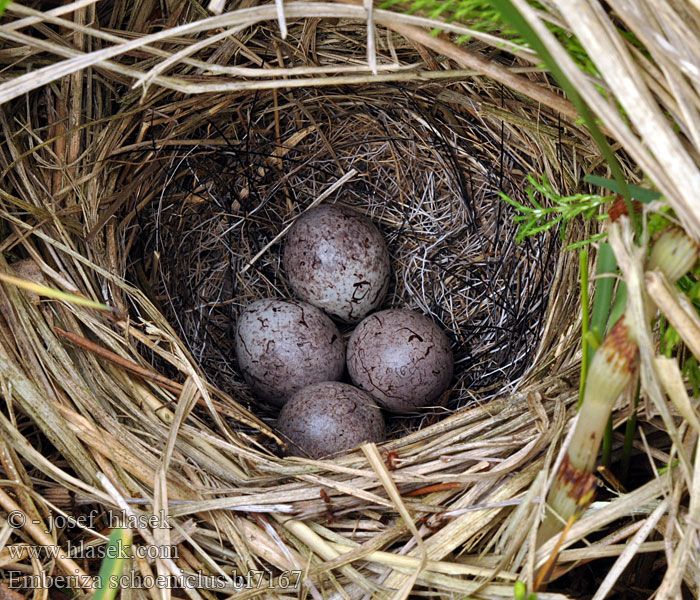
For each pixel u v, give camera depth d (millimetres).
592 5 72
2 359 110
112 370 120
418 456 113
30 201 123
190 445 115
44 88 126
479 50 127
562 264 131
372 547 105
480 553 105
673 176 71
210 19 90
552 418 112
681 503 103
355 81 104
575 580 110
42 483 109
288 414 129
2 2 68
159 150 134
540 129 129
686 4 80
